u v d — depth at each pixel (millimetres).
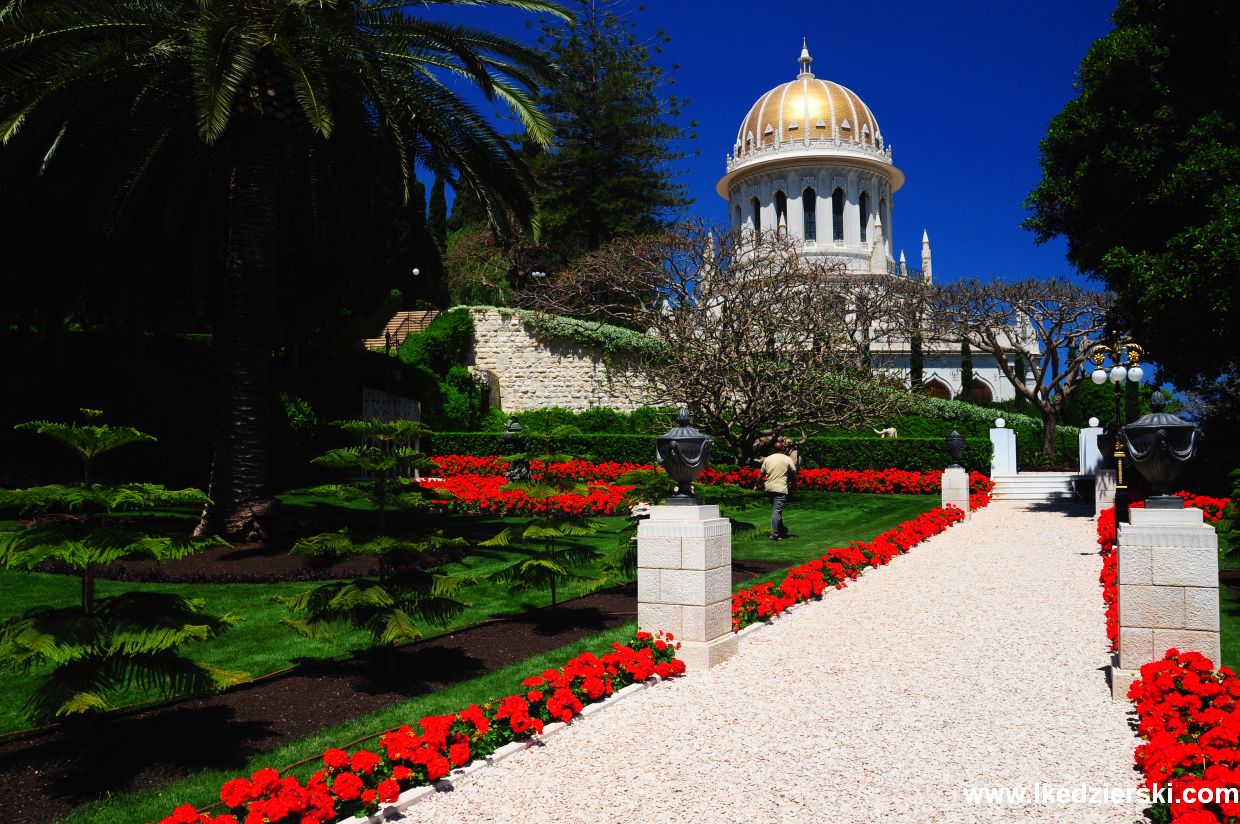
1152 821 4277
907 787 4777
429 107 13891
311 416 22875
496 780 4949
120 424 18859
